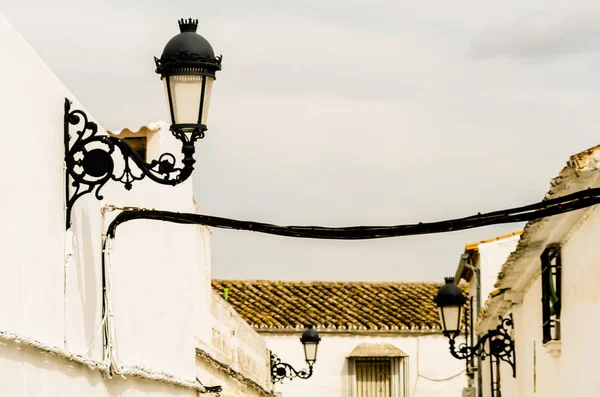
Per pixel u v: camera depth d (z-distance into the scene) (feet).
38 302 29.45
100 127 36.24
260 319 117.91
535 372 54.70
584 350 41.52
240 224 33.94
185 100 32.55
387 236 32.63
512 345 62.08
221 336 64.23
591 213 39.58
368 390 116.98
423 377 116.57
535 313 54.44
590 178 35.81
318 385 116.26
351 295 124.47
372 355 115.44
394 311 120.98
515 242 94.22
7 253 27.22
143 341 42.01
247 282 127.03
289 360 116.47
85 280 34.19
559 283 46.47
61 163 31.94
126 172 32.45
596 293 39.11
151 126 46.26
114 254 37.52
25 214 28.71
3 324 26.68
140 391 41.39
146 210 35.22
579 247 42.09
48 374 29.81
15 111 28.25
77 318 33.12
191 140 32.89
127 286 39.60
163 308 45.85
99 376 35.17
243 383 71.82
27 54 29.27
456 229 32.01
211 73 32.78
